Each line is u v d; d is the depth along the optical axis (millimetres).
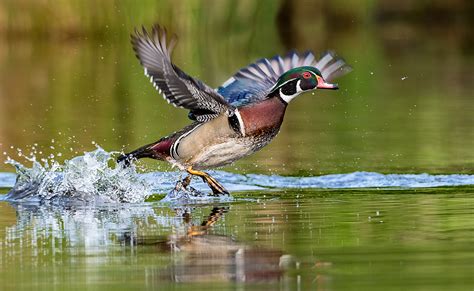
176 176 13633
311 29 38938
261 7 35312
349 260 8273
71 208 11500
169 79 11203
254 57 29469
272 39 34750
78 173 12336
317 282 7559
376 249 8672
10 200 12125
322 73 12781
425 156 15586
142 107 21578
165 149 12195
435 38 36250
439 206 10969
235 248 8812
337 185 13078
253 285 7539
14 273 8008
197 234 9539
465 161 15008
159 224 10188
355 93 24172
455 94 23578
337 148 16625
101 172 12320
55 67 27828
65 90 23922
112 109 21312
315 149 16547
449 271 7777
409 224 9852
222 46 32625
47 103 22016
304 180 13547
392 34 37656
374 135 17984
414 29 39594
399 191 12336
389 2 43156
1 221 10578
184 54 30391
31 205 11773
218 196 12195
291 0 40281
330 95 24016
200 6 33656
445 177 13539
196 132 12023
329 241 9070
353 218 10281
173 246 8969
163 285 7570
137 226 10086
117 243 9172
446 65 28797
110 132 18297
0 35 32875
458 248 8625
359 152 16141
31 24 32750
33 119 19875
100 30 32625
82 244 9156
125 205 11695
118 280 7727
